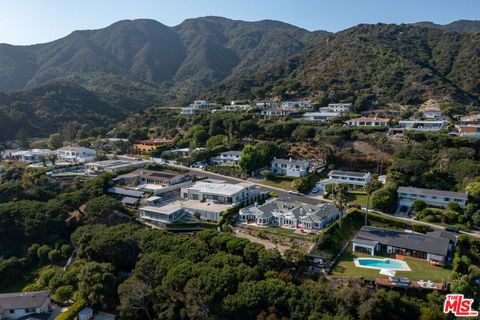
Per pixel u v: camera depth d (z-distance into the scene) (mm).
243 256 68688
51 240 87438
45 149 163125
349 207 93188
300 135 138500
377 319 52875
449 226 82875
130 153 160000
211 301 58312
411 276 63125
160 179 113750
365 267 67125
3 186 104125
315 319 51844
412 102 168125
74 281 70875
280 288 57000
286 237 77688
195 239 75938
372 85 189875
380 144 123312
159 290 62250
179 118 180750
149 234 76500
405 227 83250
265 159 122500
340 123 148625
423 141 121188
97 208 91000
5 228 89312
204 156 135125
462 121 136000
